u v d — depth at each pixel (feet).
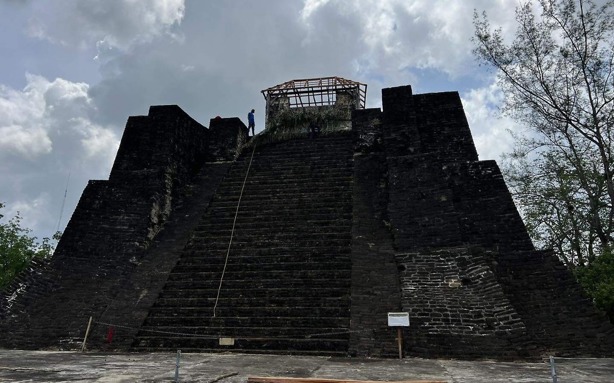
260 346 30.40
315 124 60.70
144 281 37.29
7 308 34.68
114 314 34.01
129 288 36.65
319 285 34.68
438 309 30.37
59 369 21.81
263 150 58.29
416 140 47.85
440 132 49.06
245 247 40.24
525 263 36.70
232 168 54.29
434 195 40.78
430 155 45.03
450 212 38.55
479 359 27.07
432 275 33.35
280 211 44.60
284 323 31.83
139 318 33.42
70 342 31.96
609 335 31.01
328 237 40.01
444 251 35.27
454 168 45.09
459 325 29.27
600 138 42.60
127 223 42.45
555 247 58.34
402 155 47.34
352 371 21.34
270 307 33.27
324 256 37.55
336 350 29.55
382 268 34.83
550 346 31.12
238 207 46.24
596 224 46.50
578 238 56.03
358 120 54.13
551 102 44.73
